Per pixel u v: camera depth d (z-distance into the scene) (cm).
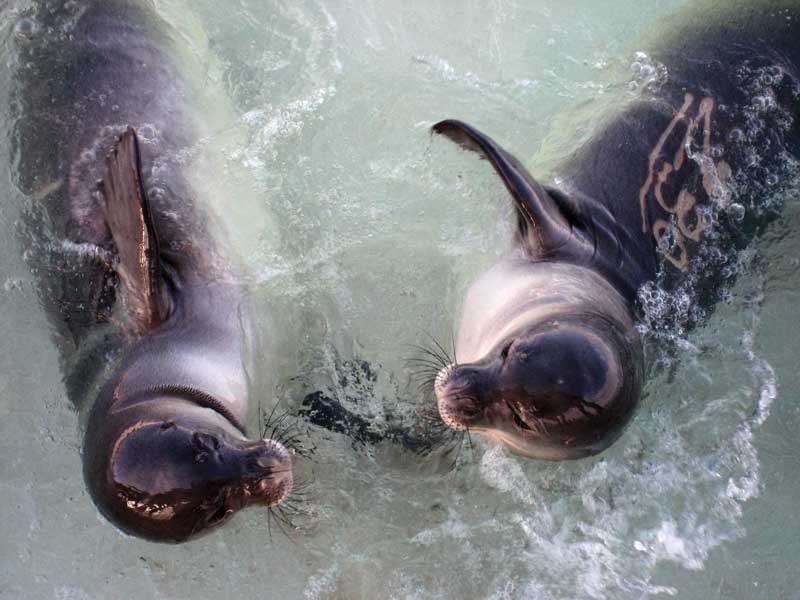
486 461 247
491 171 264
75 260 248
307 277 258
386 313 257
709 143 257
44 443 248
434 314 256
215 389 236
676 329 251
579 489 246
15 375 250
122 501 222
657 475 246
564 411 225
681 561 242
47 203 250
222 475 223
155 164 253
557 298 238
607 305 240
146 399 230
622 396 227
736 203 257
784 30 262
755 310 257
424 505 246
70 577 242
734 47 262
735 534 244
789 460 249
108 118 254
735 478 247
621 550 243
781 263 259
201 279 247
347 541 244
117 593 242
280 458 228
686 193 255
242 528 244
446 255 260
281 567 242
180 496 221
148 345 238
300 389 251
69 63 256
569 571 242
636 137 258
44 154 252
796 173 260
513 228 254
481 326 245
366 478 247
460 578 242
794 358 255
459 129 245
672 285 252
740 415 251
